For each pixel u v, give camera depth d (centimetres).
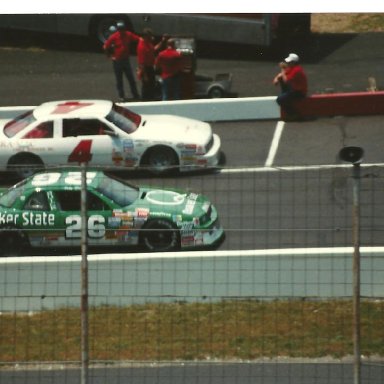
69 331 3141
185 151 4938
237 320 3178
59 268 3356
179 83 5978
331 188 4228
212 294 3350
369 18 7750
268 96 6334
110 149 4950
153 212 3891
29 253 3947
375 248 3369
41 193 3934
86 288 2450
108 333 3111
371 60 6969
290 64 5750
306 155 5275
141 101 6219
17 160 4950
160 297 3269
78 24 7169
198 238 3888
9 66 7031
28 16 7175
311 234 3912
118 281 3366
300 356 2930
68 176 3981
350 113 5825
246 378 2788
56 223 3909
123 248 3947
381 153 5234
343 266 3334
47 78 6800
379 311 3244
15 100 6394
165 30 7006
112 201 3916
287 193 4228
